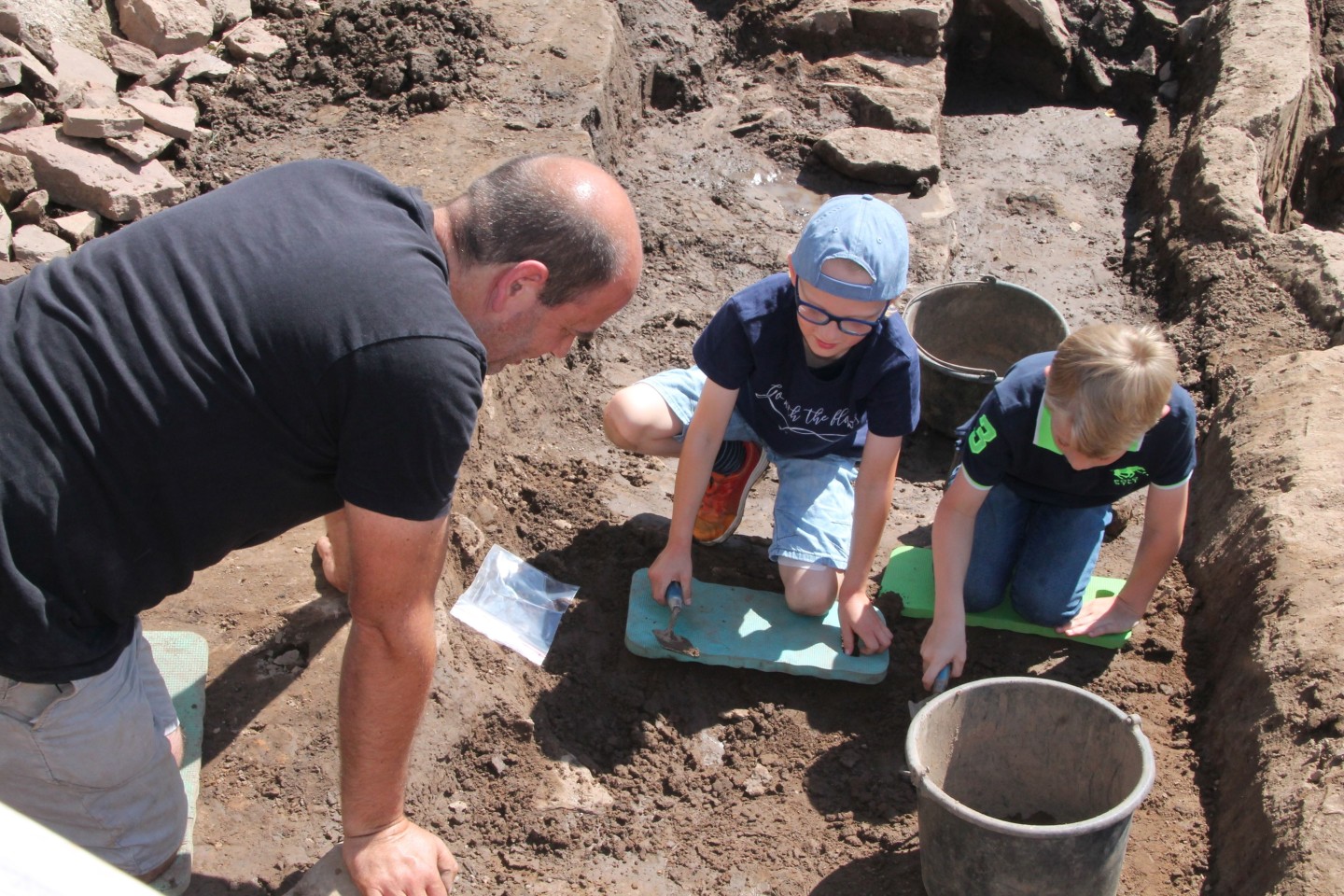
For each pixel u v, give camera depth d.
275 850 2.37
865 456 3.01
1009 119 6.19
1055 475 2.99
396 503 1.72
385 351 1.66
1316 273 4.41
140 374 1.67
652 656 3.13
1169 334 4.50
